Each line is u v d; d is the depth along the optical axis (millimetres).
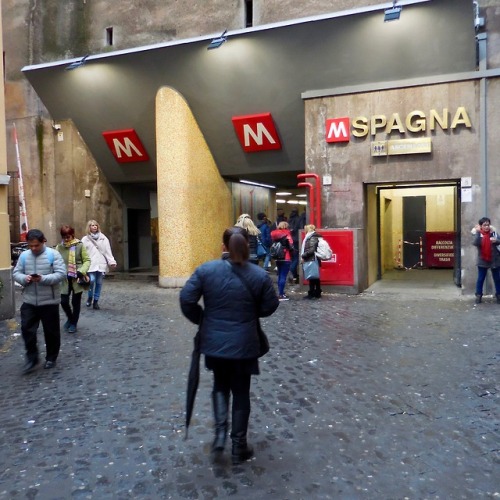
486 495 3486
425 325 8656
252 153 14922
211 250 15547
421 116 11773
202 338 3951
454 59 11461
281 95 13406
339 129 12461
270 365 6469
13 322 9523
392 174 12148
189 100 14344
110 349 7434
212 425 4691
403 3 11094
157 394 5520
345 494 3516
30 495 3570
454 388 5570
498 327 8383
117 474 3838
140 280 16500
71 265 8398
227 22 15250
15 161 17844
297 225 14547
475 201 11555
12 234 17969
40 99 17047
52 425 4762
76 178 17391
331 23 11797
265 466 3918
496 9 12133
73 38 17344
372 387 5633
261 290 3941
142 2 16359
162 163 14500
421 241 18188
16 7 17781
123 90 15016
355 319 9273
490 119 11391
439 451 4133
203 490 3592
